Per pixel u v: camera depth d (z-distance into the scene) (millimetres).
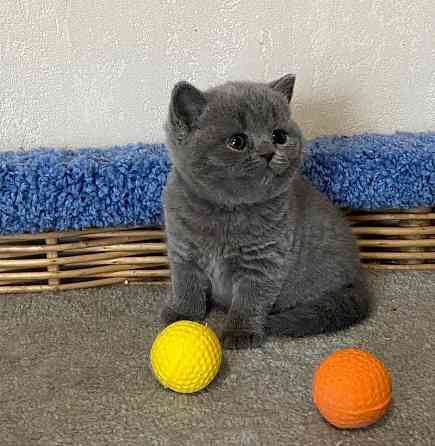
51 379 493
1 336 542
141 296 602
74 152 620
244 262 540
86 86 639
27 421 458
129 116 652
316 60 646
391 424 453
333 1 629
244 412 464
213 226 528
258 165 487
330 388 439
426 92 662
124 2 617
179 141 500
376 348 527
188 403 472
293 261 556
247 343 526
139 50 632
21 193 578
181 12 624
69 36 622
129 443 441
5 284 606
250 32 634
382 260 645
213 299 583
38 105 640
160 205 594
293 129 512
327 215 576
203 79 646
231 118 488
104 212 590
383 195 609
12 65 625
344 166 609
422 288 609
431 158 602
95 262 612
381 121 669
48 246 600
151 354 488
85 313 574
